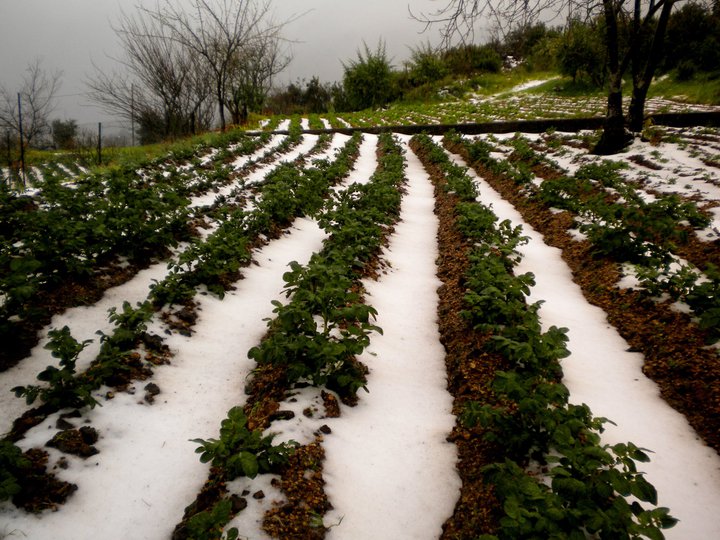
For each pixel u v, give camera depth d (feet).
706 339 12.25
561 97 96.37
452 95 126.52
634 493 6.65
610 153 38.70
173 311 13.91
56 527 7.30
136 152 50.29
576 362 12.93
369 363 12.81
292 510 7.72
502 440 8.96
